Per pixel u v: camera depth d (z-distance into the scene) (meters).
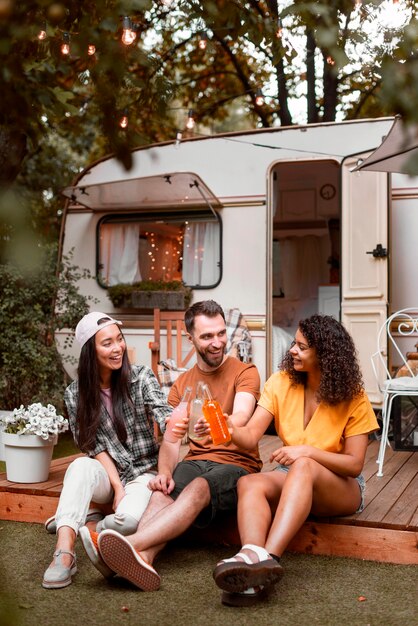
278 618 2.37
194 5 1.79
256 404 3.11
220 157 6.37
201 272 6.49
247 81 9.17
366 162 4.42
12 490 3.66
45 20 1.04
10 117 1.03
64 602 2.53
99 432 3.14
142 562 2.58
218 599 2.56
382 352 5.57
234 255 6.32
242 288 6.28
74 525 2.82
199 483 2.77
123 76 1.00
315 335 2.84
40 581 2.76
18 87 1.01
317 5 1.57
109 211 6.85
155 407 3.13
